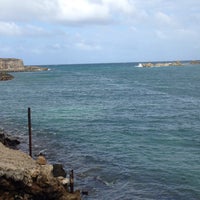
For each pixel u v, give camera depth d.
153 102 66.12
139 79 136.88
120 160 29.11
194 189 22.59
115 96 77.81
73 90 94.50
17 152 24.12
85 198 21.09
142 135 38.50
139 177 24.91
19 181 17.67
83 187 22.92
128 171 26.20
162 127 42.69
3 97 78.44
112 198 21.17
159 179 24.50
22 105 64.38
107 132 40.38
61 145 34.53
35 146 34.00
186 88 93.69
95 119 48.72
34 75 176.25
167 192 22.17
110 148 33.22
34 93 86.88
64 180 20.19
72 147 33.72
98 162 28.53
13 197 17.62
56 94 83.81
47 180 18.25
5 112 56.12
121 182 23.95
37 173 18.20
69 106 62.09
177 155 30.41
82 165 27.72
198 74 159.38
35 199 18.08
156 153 31.16
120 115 51.88
